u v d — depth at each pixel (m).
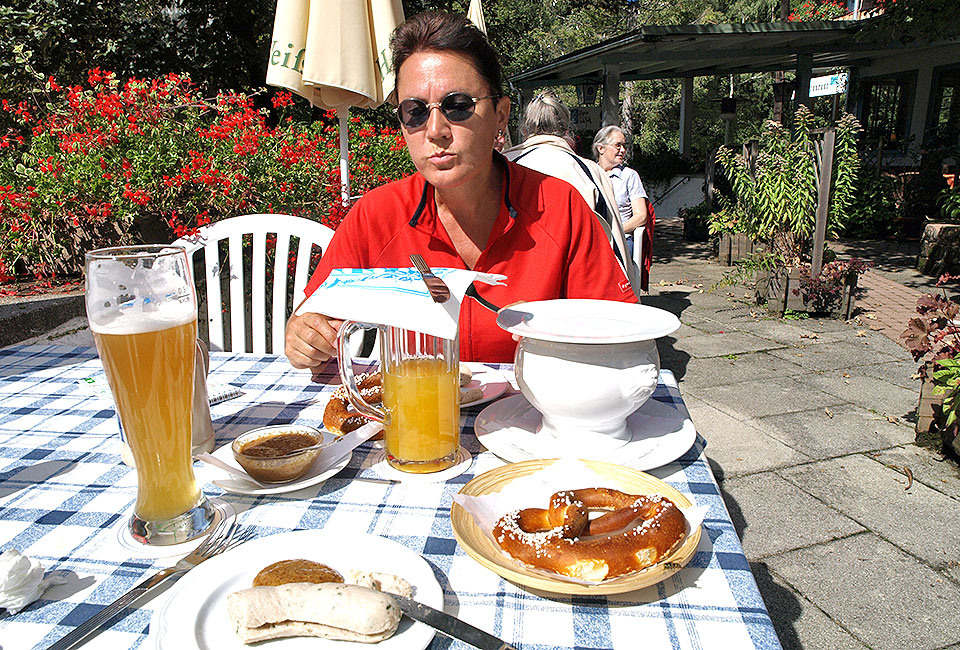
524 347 1.14
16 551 0.78
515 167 1.90
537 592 0.77
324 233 2.34
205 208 3.97
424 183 1.86
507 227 1.79
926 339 3.18
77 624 0.73
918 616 2.08
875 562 2.36
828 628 2.04
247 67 8.59
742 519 2.66
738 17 25.50
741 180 7.11
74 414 1.39
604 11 23.41
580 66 10.37
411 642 0.65
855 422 3.60
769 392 4.10
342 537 0.81
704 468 1.09
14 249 4.02
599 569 0.72
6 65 5.67
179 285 0.83
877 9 8.95
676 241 11.09
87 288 0.79
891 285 7.12
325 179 4.35
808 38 8.67
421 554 0.85
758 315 6.01
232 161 3.95
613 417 1.10
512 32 15.85
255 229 2.35
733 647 0.67
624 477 0.95
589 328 1.12
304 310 0.95
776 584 2.25
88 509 0.99
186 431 0.88
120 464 1.15
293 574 0.72
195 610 0.69
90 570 0.83
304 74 2.87
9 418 1.37
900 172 11.53
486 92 1.58
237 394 1.48
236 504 0.99
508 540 0.78
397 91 1.64
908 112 12.48
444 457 1.08
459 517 0.86
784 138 6.39
